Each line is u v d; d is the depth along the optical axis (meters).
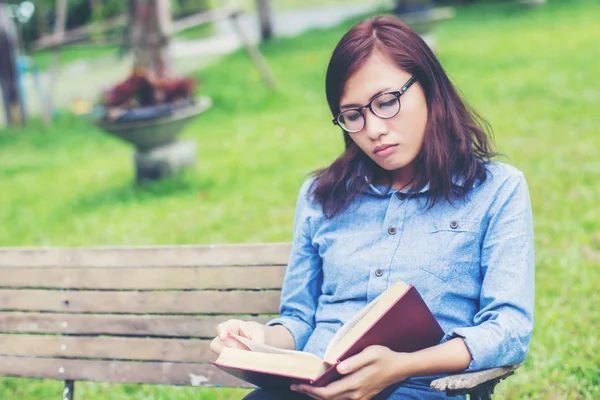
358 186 2.23
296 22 21.75
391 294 1.83
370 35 2.07
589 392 2.98
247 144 8.16
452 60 11.02
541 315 3.59
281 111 9.85
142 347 2.63
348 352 1.78
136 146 6.97
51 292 2.73
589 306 3.62
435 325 1.85
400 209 2.15
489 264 2.04
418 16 11.58
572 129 6.75
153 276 2.63
